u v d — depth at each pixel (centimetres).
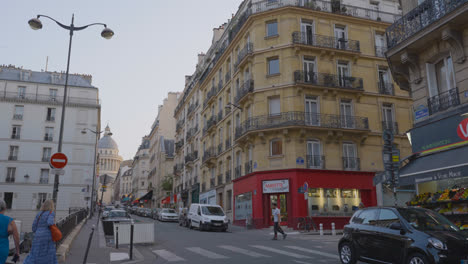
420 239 725
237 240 1667
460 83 1237
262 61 2681
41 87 5647
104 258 1105
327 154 2531
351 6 2858
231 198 3088
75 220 1906
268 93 2611
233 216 2931
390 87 2827
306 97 2595
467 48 1213
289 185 2409
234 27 3195
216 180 3438
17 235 600
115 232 1422
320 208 2428
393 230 798
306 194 1998
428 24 1273
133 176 12012
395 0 3122
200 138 4069
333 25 2761
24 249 1103
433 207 1215
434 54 1341
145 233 1489
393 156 1123
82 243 1450
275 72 2659
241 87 2841
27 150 5350
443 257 677
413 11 1397
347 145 2622
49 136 5500
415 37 1338
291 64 2589
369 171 2592
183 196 4500
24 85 5572
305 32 2683
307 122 2522
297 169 2408
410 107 2847
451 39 1241
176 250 1318
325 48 2638
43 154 5419
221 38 3791
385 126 2733
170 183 5694
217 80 3644
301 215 2350
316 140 2552
